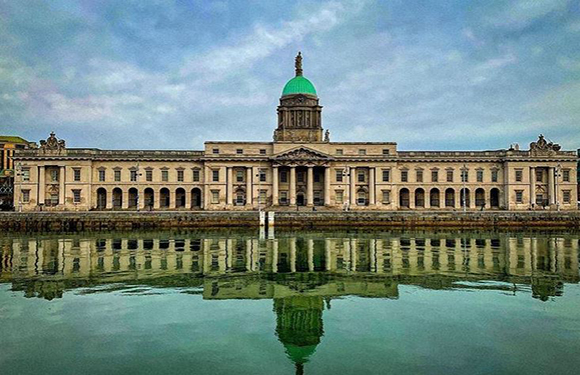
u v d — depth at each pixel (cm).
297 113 11475
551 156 10781
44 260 3903
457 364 1571
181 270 3384
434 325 1991
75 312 2219
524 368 1538
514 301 2417
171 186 10681
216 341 1800
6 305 2348
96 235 6488
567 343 1764
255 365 1564
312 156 10494
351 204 10688
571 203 10781
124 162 10625
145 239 5831
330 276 3139
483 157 10938
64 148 10444
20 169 10269
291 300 2458
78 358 1633
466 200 11062
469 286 2794
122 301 2438
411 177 10912
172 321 2069
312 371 1511
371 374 1488
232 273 3259
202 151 10862
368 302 2411
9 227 7644
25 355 1662
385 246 4956
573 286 2781
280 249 4675
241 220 8119
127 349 1719
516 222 8162
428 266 3544
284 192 10819
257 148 10744
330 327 1970
